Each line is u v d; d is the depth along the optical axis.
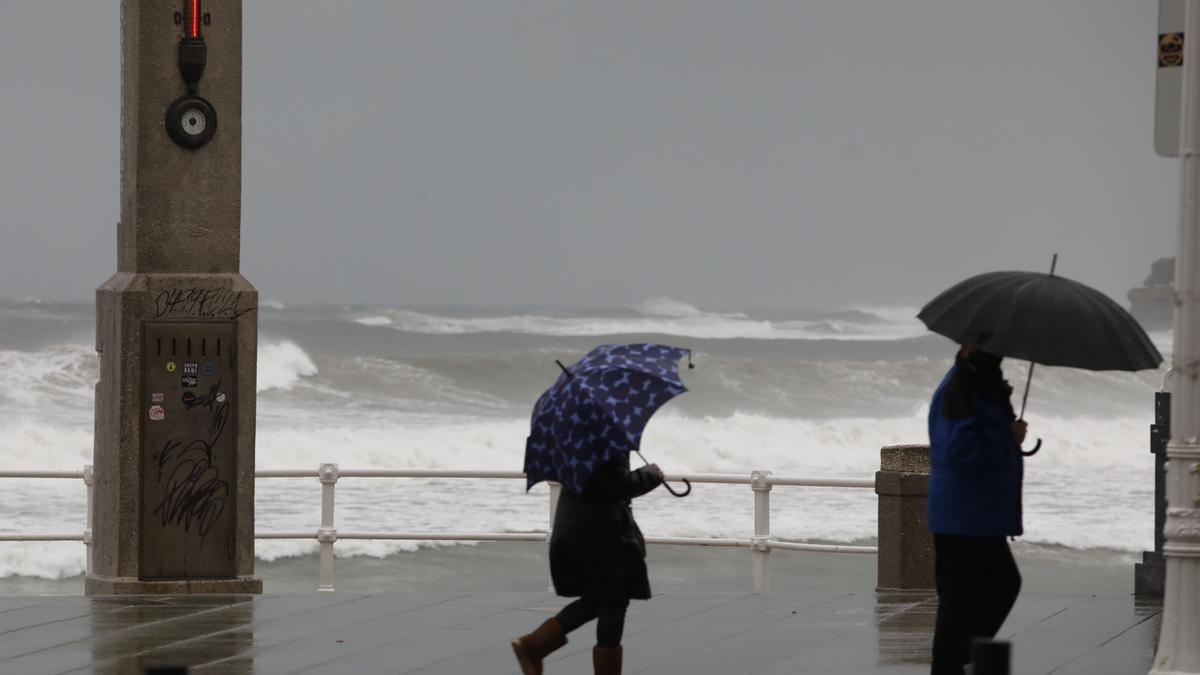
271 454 61.44
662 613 19.56
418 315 180.00
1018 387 106.25
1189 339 13.50
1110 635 17.39
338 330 150.75
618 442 13.17
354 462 62.19
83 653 16.86
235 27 21.64
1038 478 58.72
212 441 21.50
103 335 21.62
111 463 21.33
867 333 195.75
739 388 106.94
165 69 21.34
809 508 47.44
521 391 99.75
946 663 13.05
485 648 17.20
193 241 21.52
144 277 21.23
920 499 21.34
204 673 15.75
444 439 66.31
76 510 44.56
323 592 22.89
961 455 12.59
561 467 13.41
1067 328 12.23
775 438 73.81
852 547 21.94
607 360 13.73
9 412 75.25
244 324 21.53
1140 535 43.16
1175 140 13.98
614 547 13.86
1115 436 70.56
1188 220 13.45
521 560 39.69
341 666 16.12
